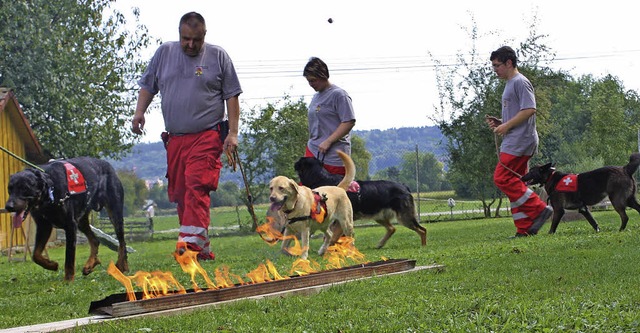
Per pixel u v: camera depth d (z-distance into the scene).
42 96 26.36
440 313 4.56
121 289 7.01
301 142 28.23
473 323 4.23
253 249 13.17
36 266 12.74
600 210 24.97
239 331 4.36
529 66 29.84
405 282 6.06
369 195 11.31
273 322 4.59
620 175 11.56
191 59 8.20
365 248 11.86
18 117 22.03
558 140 44.53
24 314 5.76
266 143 28.33
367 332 4.21
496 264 7.14
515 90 11.50
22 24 25.69
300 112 28.36
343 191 10.13
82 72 27.83
